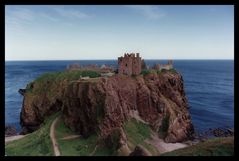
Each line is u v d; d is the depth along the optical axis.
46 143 80.62
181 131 105.81
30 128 111.94
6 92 195.88
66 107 95.69
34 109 112.12
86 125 87.94
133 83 108.75
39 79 119.50
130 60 113.00
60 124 93.94
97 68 129.38
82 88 93.75
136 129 96.31
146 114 106.19
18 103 161.75
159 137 100.56
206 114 144.00
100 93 90.44
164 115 106.06
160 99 109.00
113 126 86.69
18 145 80.75
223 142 48.75
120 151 70.50
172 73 125.50
